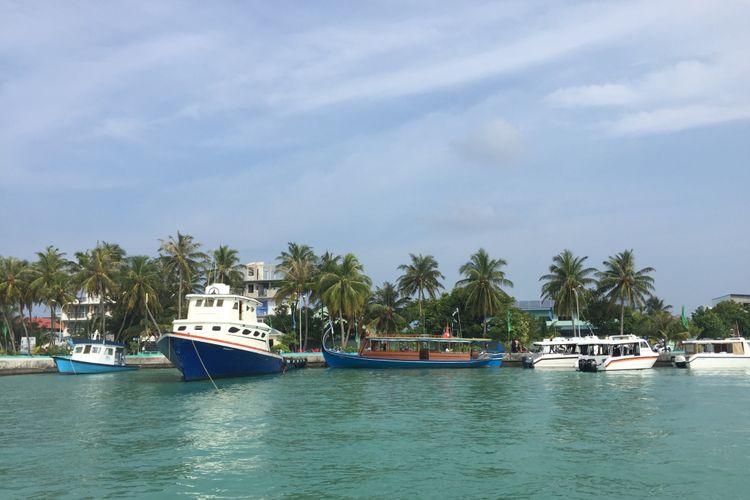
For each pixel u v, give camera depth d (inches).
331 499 639.8
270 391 1665.8
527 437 952.9
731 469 754.8
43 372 2596.0
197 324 2017.7
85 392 1656.0
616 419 1128.8
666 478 714.8
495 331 3464.6
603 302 3806.6
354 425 1067.9
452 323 3676.2
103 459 810.2
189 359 1889.8
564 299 3371.1
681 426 1050.7
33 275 3316.9
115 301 3816.4
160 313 3627.0
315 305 3727.9
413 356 2714.1
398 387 1787.6
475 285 3361.2
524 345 3405.5
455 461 796.0
